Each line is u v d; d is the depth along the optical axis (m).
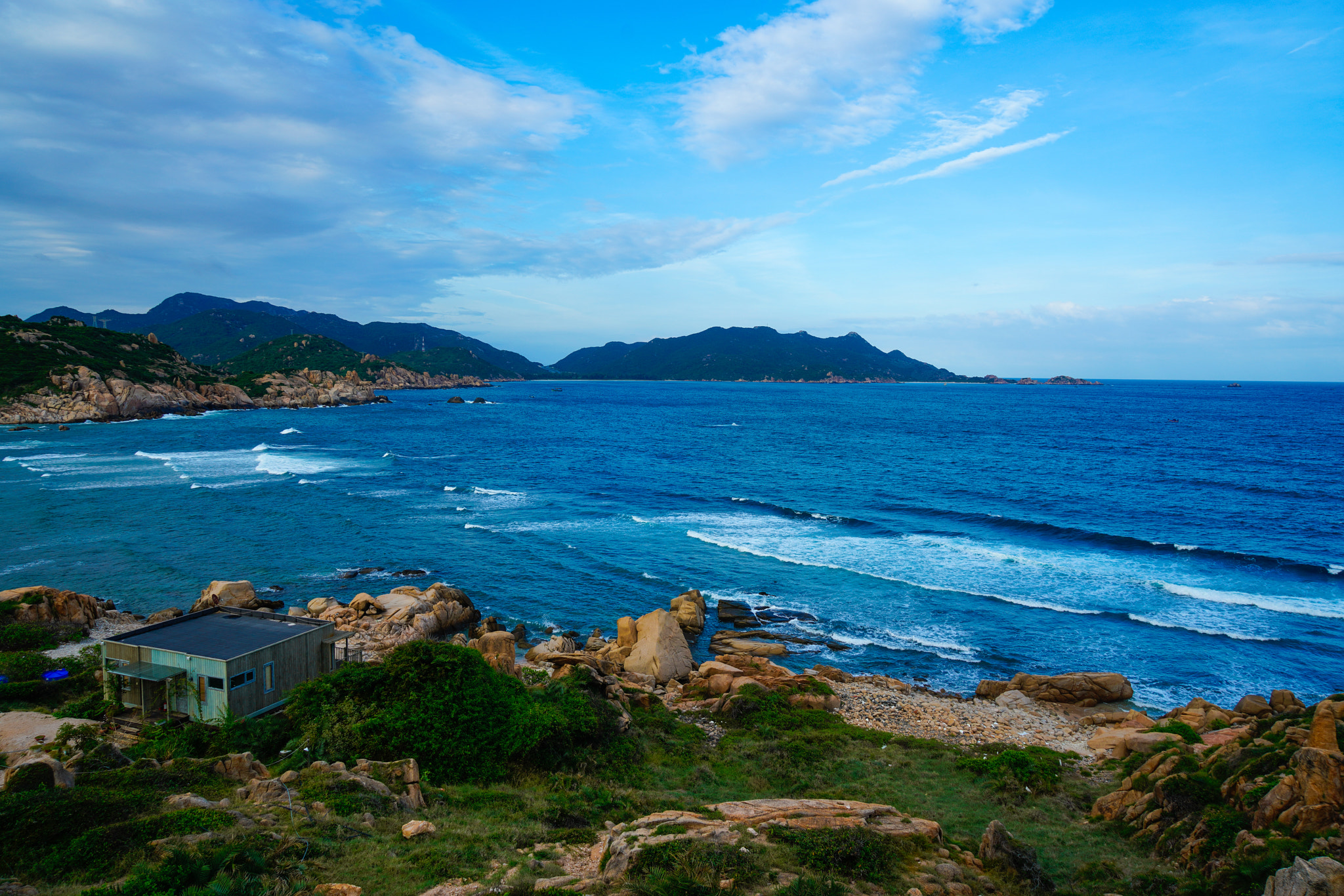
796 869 11.76
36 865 10.68
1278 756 14.10
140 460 86.69
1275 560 46.34
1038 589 42.38
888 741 22.88
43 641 28.39
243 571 45.19
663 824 13.31
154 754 16.86
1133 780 16.89
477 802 15.53
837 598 41.28
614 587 43.75
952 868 12.31
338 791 14.31
